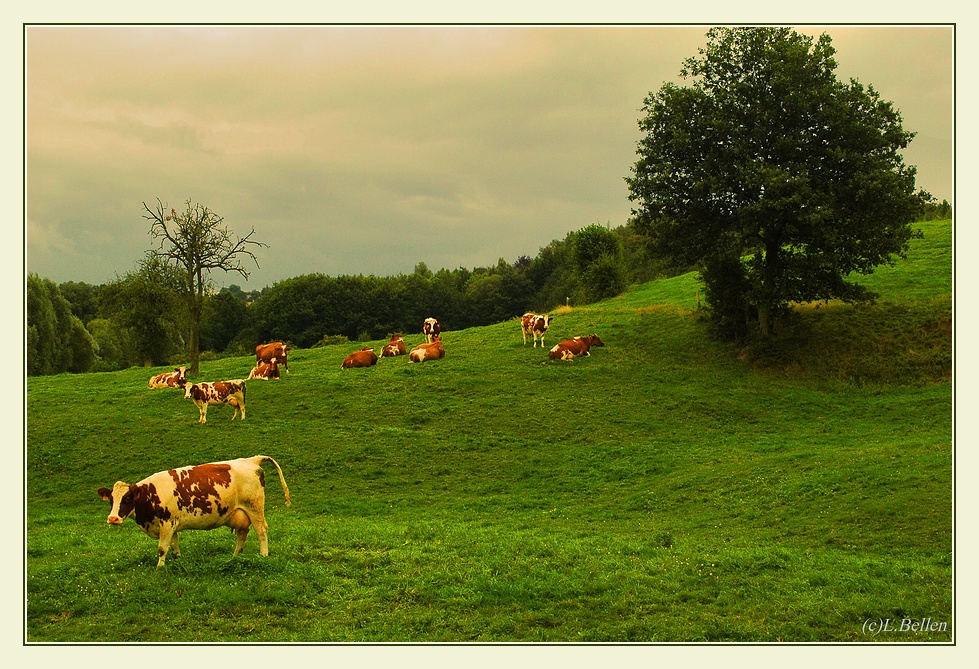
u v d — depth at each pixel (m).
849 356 33.16
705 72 34.41
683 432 26.83
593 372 33.44
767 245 34.16
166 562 12.05
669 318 41.00
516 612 10.54
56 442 25.88
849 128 31.75
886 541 14.27
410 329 111.50
